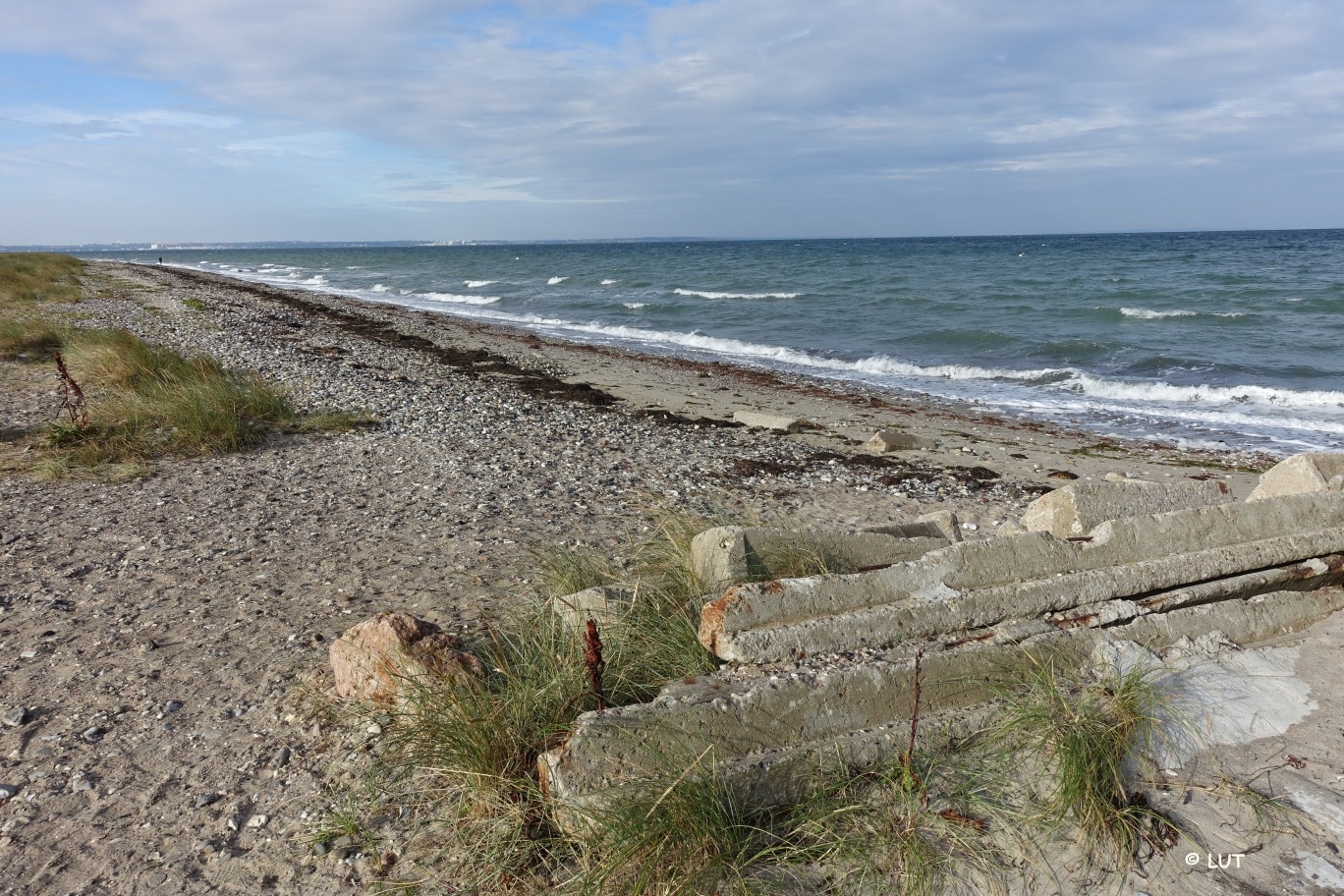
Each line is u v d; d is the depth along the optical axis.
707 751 3.13
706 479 9.02
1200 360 18.11
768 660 3.58
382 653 3.90
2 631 4.86
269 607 5.19
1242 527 4.80
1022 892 2.83
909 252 79.69
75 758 3.69
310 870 3.03
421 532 6.66
